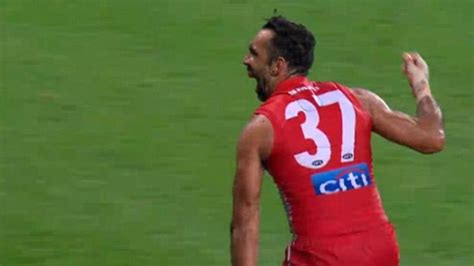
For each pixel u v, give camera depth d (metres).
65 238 32.06
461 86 40.44
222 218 33.09
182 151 36.38
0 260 31.06
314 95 21.66
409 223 33.34
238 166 21.20
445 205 34.22
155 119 38.09
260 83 22.16
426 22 44.44
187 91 39.75
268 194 34.16
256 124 21.20
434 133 22.17
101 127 37.59
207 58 41.75
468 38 43.53
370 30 43.72
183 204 33.72
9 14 44.25
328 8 44.94
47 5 44.81
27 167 35.44
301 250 21.23
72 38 42.84
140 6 44.88
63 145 36.59
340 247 21.09
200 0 45.31
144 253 31.41
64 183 34.69
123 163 35.69
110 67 41.06
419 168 35.91
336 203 21.23
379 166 35.91
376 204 21.64
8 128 37.44
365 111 21.92
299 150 21.19
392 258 21.53
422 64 23.11
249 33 43.34
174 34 43.19
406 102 39.47
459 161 36.28
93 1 45.06
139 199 33.97
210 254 31.44
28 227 32.56
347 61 41.81
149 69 41.03
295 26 21.98
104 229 32.50
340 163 21.33
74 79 40.28
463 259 31.80
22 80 40.16
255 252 20.98
